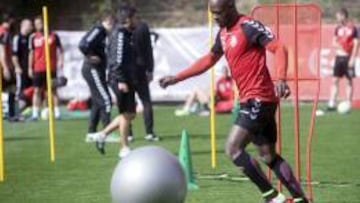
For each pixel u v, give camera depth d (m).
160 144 25.45
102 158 22.38
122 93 21.73
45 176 19.61
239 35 14.19
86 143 25.69
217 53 15.09
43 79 33.09
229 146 14.43
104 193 17.34
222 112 35.25
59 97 39.25
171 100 39.66
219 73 37.09
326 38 38.28
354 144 25.12
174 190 12.74
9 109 33.22
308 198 15.60
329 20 46.28
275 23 16.56
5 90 33.66
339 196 16.78
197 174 19.45
